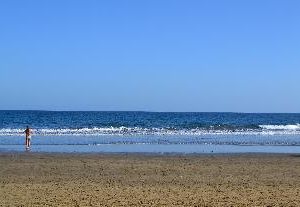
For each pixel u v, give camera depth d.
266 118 116.25
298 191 14.98
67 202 12.82
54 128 57.91
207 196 13.91
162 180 17.52
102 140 40.59
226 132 54.97
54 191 14.61
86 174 19.16
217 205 12.63
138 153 28.56
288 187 15.87
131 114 131.25
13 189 14.95
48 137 43.59
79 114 122.06
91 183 16.58
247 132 55.75
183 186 15.96
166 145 35.97
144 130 55.31
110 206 12.37
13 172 19.56
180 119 98.75
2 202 12.77
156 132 52.72
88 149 32.00
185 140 41.53
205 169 20.89
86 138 42.88
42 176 18.44
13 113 123.62
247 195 14.15
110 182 16.89
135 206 12.40
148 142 38.81
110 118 98.25
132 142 38.62
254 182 17.09
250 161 24.38
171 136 47.06
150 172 19.86
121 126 65.31
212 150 32.25
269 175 19.14
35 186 15.64
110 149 32.19
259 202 13.07
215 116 126.25
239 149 33.41
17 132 49.25
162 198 13.53
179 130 56.31
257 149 33.66
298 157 26.95
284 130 60.53
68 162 23.20
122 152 29.42
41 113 126.25
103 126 65.06
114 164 22.50
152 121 85.88
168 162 23.50
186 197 13.73
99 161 23.70
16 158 24.78
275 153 29.73
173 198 13.55
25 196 13.70
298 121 97.38
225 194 14.29
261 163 23.50
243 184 16.55
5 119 87.31
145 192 14.53
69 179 17.66
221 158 25.77
